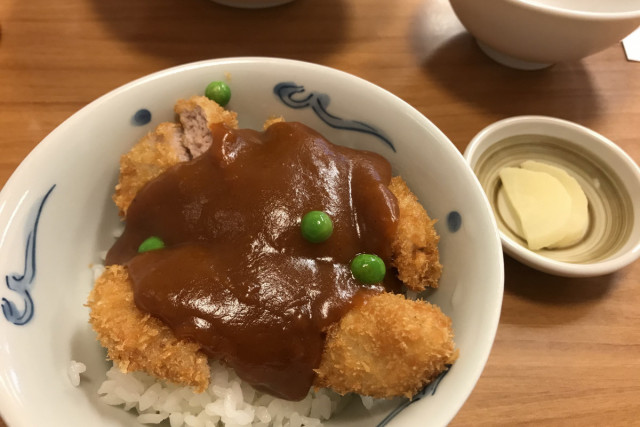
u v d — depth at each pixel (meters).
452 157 0.17
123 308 0.15
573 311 0.19
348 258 0.16
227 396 0.16
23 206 0.15
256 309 0.14
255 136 0.18
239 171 0.16
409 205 0.17
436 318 0.14
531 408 0.17
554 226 0.20
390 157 0.19
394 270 0.17
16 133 0.21
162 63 0.23
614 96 0.26
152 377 0.16
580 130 0.23
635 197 0.21
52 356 0.15
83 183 0.17
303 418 0.16
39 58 0.23
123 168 0.18
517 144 0.23
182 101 0.19
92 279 0.18
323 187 0.16
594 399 0.18
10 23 0.24
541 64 0.25
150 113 0.18
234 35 0.25
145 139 0.18
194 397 0.16
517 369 0.18
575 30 0.22
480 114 0.24
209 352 0.15
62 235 0.17
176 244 0.16
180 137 0.18
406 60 0.25
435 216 0.17
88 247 0.18
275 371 0.15
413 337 0.14
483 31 0.24
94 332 0.17
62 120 0.21
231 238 0.15
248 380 0.15
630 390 0.18
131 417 0.15
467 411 0.17
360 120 0.19
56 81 0.22
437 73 0.25
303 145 0.17
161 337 0.15
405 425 0.13
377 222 0.16
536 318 0.19
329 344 0.15
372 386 0.14
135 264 0.16
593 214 0.22
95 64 0.23
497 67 0.26
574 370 0.18
